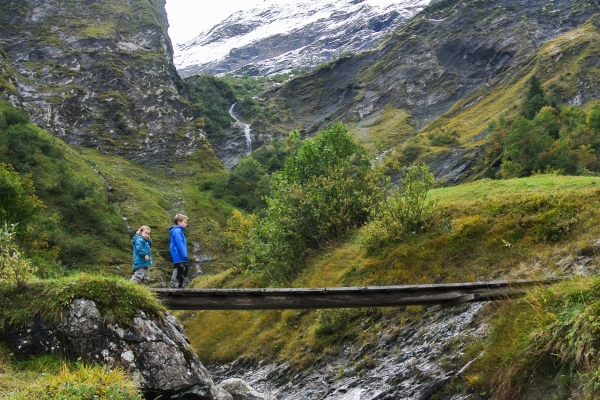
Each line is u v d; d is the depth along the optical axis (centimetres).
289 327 2083
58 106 11206
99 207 8000
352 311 1819
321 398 1502
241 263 2888
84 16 14338
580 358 887
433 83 17638
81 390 761
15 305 952
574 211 1678
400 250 1975
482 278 1648
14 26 13162
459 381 1145
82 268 6319
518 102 12419
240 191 10400
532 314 1073
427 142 12481
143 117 12331
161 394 916
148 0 17100
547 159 6756
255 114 18088
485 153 10025
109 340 923
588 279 1016
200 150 12138
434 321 1524
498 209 1881
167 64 14312
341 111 18325
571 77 12669
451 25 19512
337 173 2661
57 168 8325
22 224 3484
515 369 1009
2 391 796
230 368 2125
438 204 2136
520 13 18525
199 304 1163
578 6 17725
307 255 2494
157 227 8281
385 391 1308
